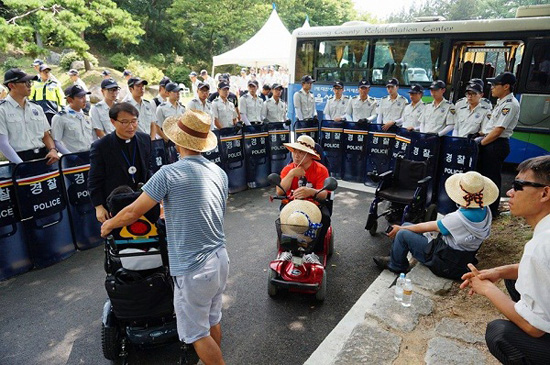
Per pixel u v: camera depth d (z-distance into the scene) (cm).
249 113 828
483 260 427
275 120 848
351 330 336
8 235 423
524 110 785
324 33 1005
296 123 828
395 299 346
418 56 886
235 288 404
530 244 198
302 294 395
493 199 348
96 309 371
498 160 550
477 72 881
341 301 381
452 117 647
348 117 848
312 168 422
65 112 516
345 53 986
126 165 341
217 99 760
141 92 591
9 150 462
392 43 912
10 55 2075
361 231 554
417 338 299
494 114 550
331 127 819
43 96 905
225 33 2831
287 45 1556
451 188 361
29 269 446
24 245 439
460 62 871
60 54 2236
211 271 238
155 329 283
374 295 388
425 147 638
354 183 810
